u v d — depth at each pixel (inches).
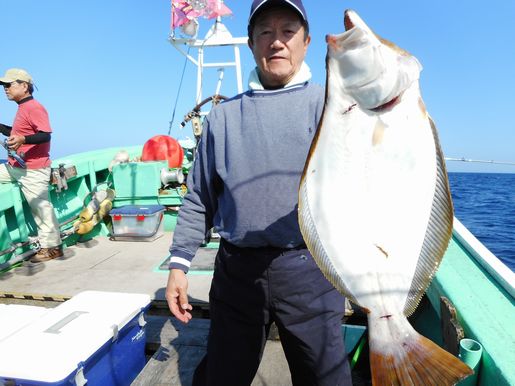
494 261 87.7
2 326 89.0
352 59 45.0
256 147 61.1
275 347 104.1
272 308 63.7
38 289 139.2
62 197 201.5
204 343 108.0
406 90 48.2
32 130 158.9
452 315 68.1
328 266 50.2
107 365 85.6
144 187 206.4
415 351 49.4
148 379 93.5
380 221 50.4
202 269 150.1
